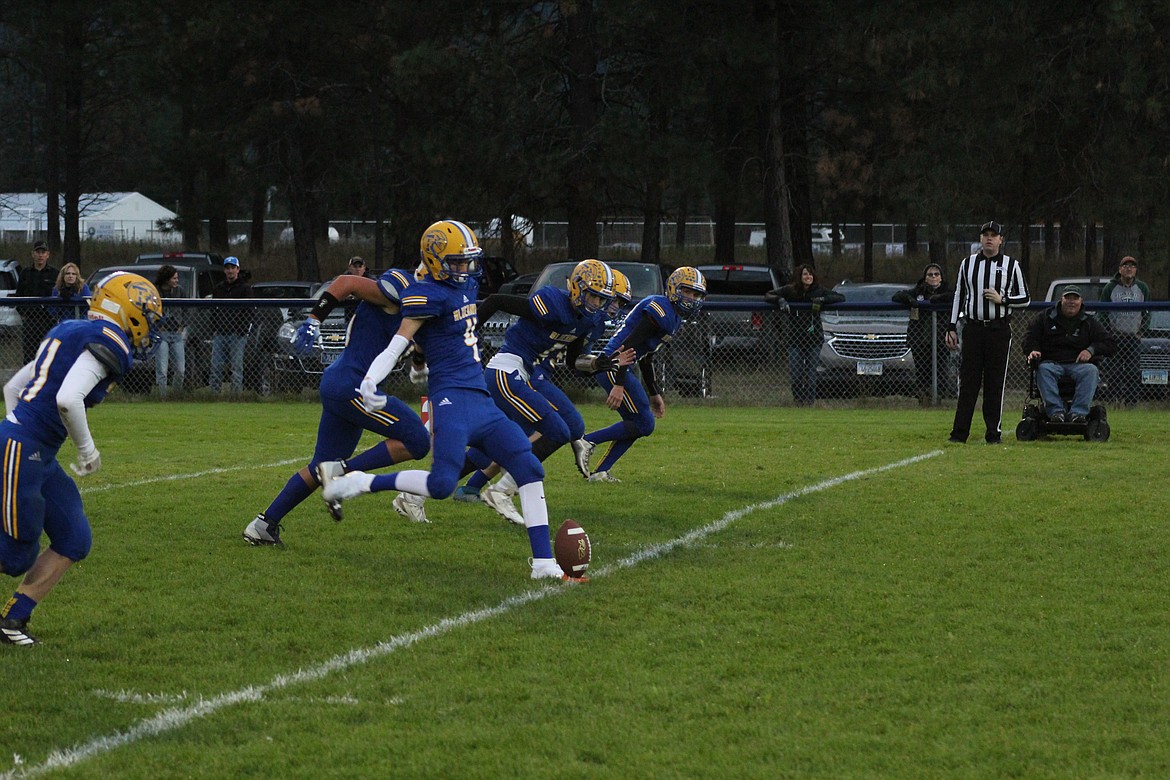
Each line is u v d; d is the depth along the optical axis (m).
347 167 83.00
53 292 47.00
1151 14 57.31
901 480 25.48
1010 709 11.85
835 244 109.75
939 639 14.09
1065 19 61.53
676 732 11.29
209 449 30.92
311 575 17.25
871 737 11.12
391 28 70.19
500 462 17.38
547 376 23.56
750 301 49.34
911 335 42.62
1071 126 61.44
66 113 93.06
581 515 21.78
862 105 70.38
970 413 31.98
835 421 37.97
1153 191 58.41
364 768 10.49
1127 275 41.69
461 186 65.44
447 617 15.14
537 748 10.91
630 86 70.25
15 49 86.38
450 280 17.08
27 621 13.95
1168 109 59.00
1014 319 45.09
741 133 73.75
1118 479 25.45
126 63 85.06
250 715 11.73
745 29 62.41
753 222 123.31
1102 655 13.45
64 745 11.03
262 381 44.25
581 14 66.00
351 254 108.75
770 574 17.23
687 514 21.84
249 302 43.94
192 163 81.50
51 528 13.95
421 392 44.16
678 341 43.25
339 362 18.58
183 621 14.85
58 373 13.41
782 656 13.48
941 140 61.41
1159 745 10.93
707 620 14.91
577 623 14.81
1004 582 16.73
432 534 20.22
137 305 13.69
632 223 116.75
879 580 16.86
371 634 14.36
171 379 44.25
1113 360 40.41
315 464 18.97
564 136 67.44
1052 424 32.44
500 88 64.94
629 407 25.31
